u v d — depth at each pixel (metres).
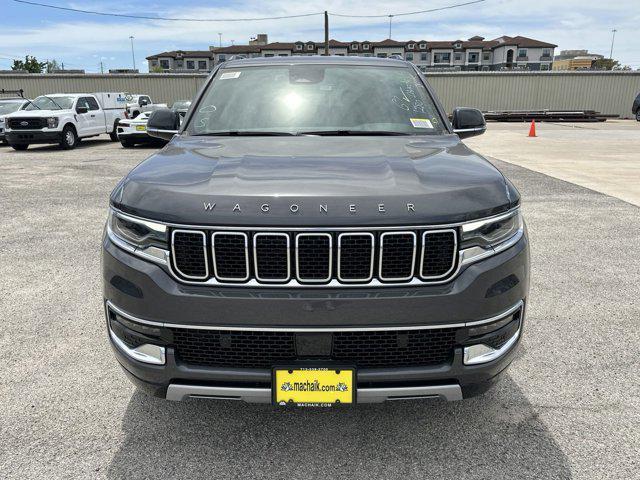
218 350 2.03
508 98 34.88
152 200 2.05
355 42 93.12
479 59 95.25
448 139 2.96
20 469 2.22
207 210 1.94
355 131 3.04
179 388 2.08
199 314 1.97
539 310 3.90
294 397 2.03
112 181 9.91
